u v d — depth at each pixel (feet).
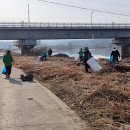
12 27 252.21
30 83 64.13
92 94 43.06
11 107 40.50
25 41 256.32
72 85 57.41
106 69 77.97
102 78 63.05
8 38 253.03
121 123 31.58
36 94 50.44
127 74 68.95
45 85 61.62
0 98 46.88
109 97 41.68
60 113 36.96
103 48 518.37
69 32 270.26
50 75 71.51
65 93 50.96
